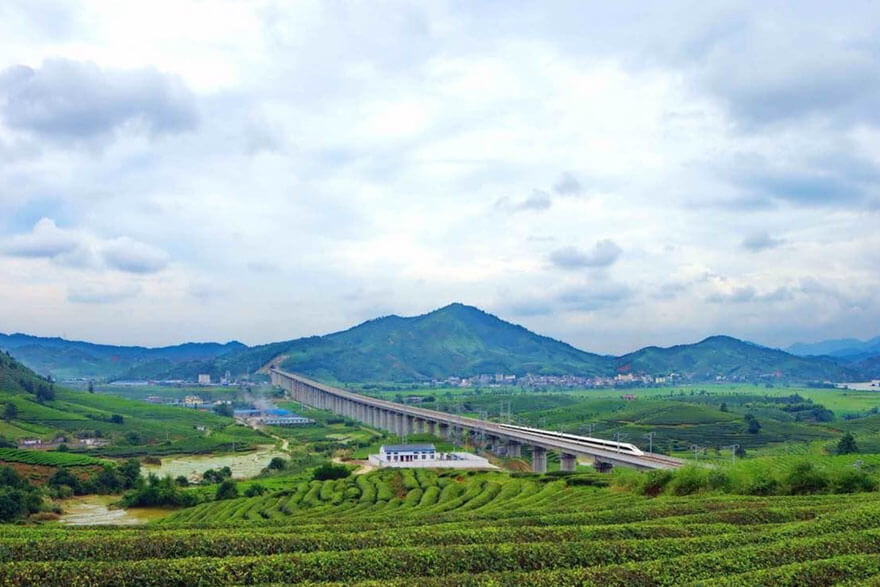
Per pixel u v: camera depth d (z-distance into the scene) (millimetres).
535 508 106688
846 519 71562
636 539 70375
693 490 122438
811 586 52062
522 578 52469
